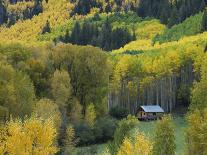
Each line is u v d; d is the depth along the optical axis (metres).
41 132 49.47
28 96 109.88
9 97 103.25
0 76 107.38
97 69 148.75
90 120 131.12
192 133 72.19
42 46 157.50
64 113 128.12
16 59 136.50
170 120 70.62
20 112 103.69
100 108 148.25
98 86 148.75
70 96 139.25
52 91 133.88
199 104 81.44
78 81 148.00
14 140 48.19
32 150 48.88
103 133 131.00
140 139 55.62
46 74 139.25
